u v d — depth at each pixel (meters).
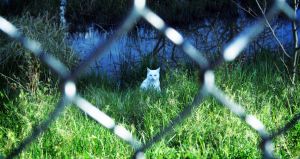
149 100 6.59
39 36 9.07
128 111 6.53
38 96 6.51
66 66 8.77
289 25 10.59
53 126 5.50
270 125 5.58
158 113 6.24
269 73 7.73
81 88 8.28
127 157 5.04
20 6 12.46
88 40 12.09
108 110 6.59
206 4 13.60
